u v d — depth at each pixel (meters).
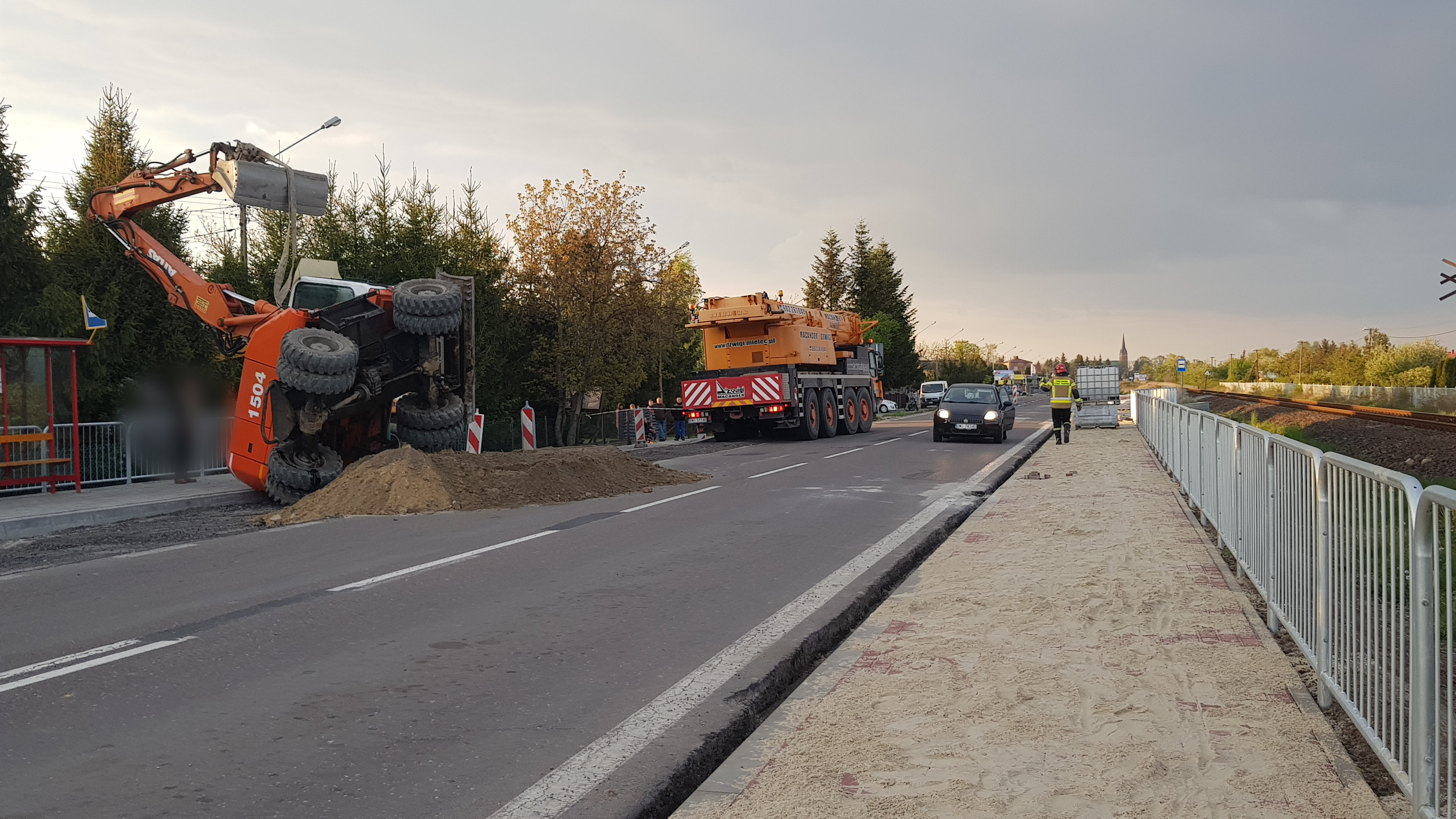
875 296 84.56
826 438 31.11
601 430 32.44
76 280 20.19
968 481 16.41
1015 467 19.77
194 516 12.90
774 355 30.06
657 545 10.01
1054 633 6.10
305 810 3.77
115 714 4.90
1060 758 4.04
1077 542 9.56
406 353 15.30
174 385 17.28
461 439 16.11
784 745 4.31
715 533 10.85
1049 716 4.56
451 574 8.52
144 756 4.34
